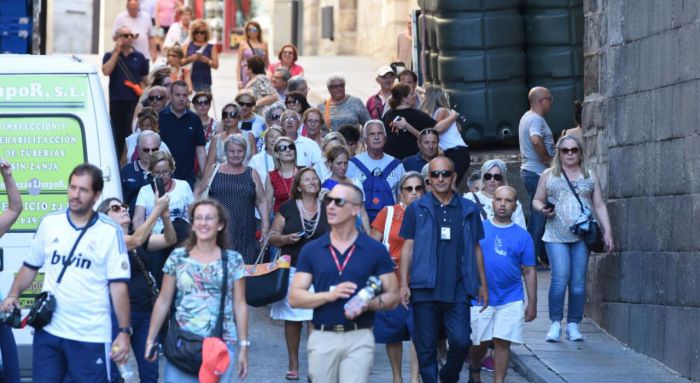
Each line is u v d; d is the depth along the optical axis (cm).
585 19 4631
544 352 4088
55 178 3434
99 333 2870
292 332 3822
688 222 3775
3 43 4881
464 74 5822
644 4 4112
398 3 9288
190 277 2780
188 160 4844
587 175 4247
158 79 5725
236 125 5047
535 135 5144
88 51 9981
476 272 3425
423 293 3400
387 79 5653
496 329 3631
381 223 3741
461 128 5831
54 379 2875
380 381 3853
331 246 2884
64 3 9869
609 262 4388
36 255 2895
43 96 3447
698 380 3700
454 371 3472
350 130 4816
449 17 5825
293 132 4756
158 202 3247
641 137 4131
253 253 4350
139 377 3503
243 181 4334
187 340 2773
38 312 2831
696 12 3731
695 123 3731
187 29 8762
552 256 4244
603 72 4472
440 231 3416
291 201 3922
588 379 3759
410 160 4525
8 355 3056
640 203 4134
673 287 3878
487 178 3947
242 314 2822
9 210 3100
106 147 3450
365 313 2892
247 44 7256
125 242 3038
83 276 2856
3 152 3422
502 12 5809
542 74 5838
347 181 4119
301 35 11844
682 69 3822
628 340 4209
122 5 10725
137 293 3325
